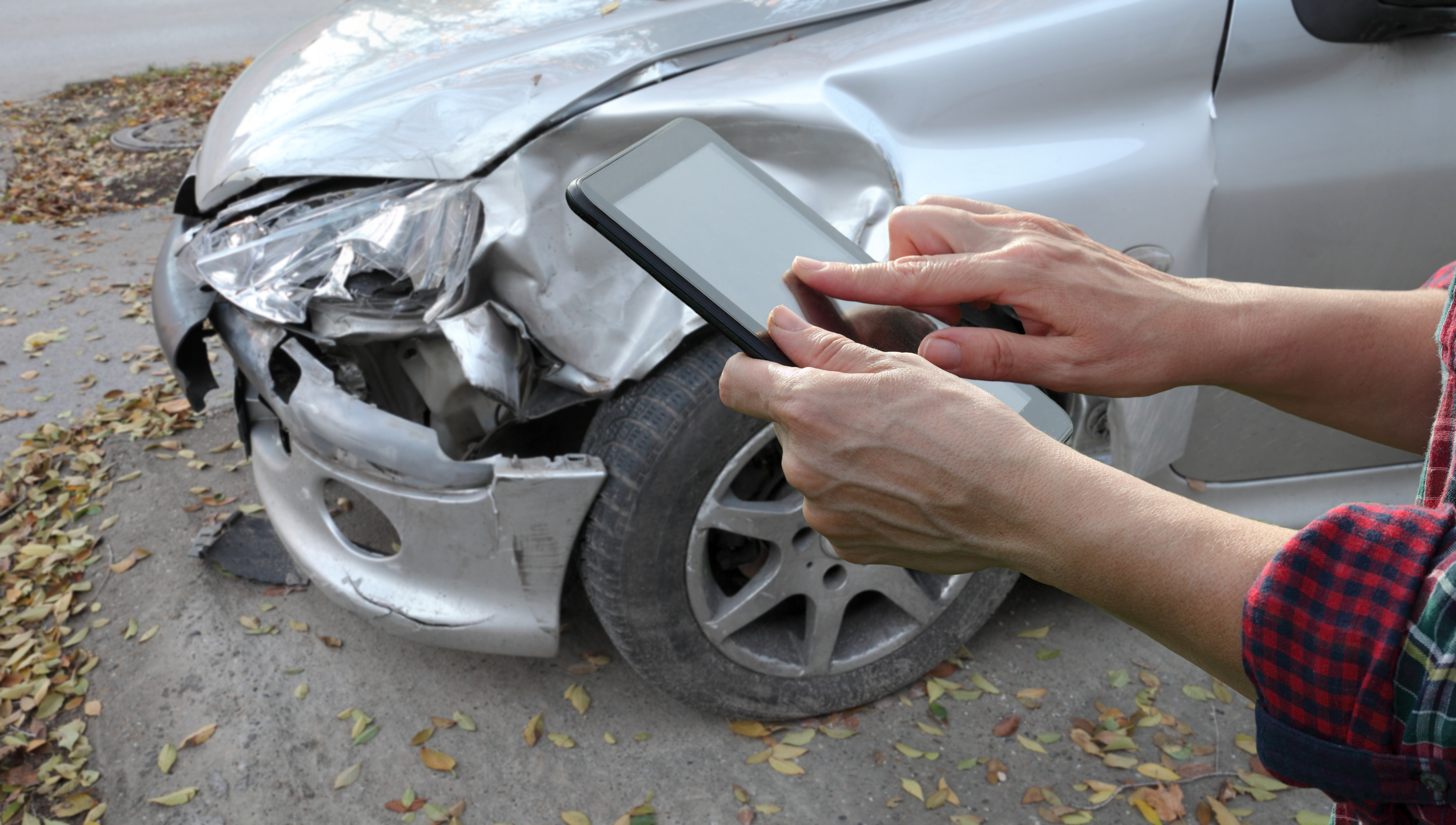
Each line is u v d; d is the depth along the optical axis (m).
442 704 2.12
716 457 1.63
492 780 1.94
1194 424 1.96
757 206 0.97
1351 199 1.70
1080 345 0.85
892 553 0.77
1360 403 0.85
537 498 1.62
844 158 1.58
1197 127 1.66
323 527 1.86
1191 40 1.63
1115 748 2.01
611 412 1.64
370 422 1.62
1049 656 2.24
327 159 1.67
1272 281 1.76
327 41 2.10
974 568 0.74
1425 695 0.46
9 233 4.91
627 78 1.62
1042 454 0.63
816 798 1.91
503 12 1.99
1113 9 1.61
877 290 0.85
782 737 2.04
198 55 8.81
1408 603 0.47
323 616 2.35
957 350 0.85
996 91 1.62
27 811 1.89
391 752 2.00
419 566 1.76
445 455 1.62
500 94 1.62
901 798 1.92
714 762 1.99
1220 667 0.57
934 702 2.12
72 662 2.21
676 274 0.85
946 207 0.97
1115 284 0.85
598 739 2.04
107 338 3.81
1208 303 0.85
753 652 1.91
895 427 0.67
